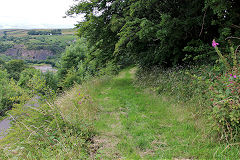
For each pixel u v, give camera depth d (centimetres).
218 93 302
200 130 349
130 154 299
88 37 1102
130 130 396
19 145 322
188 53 747
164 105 544
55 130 359
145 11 841
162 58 841
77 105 490
